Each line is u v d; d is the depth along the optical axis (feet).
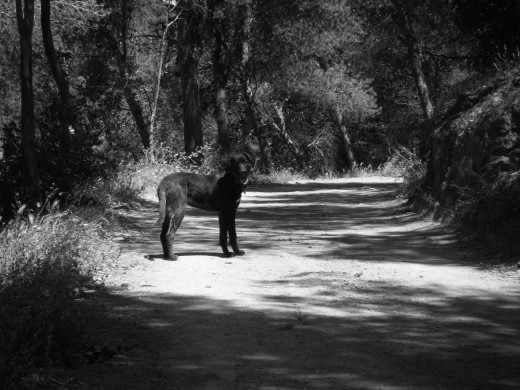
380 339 21.24
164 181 34.86
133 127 110.73
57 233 33.12
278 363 18.86
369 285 29.19
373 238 43.73
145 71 110.83
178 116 125.39
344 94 148.87
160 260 34.86
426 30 91.56
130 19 98.32
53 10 86.48
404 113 127.54
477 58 68.85
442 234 43.24
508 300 26.40
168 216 34.94
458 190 45.96
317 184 108.78
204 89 138.51
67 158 49.14
